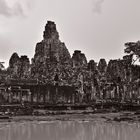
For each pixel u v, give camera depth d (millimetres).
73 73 81812
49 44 86438
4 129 34844
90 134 29062
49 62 82812
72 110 65250
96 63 88250
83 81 80500
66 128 35906
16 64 83000
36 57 86250
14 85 68688
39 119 50625
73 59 90312
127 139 24938
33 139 25875
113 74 87312
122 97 82188
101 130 33000
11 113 57000
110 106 70438
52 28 88562
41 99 69750
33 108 62406
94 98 80125
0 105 60094
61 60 85625
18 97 67750
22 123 44031
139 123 43125
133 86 82125
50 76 78562
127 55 82562
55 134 29312
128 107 70438
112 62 91125
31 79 74875
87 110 66000
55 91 71688
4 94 66938
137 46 80562
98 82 82625
